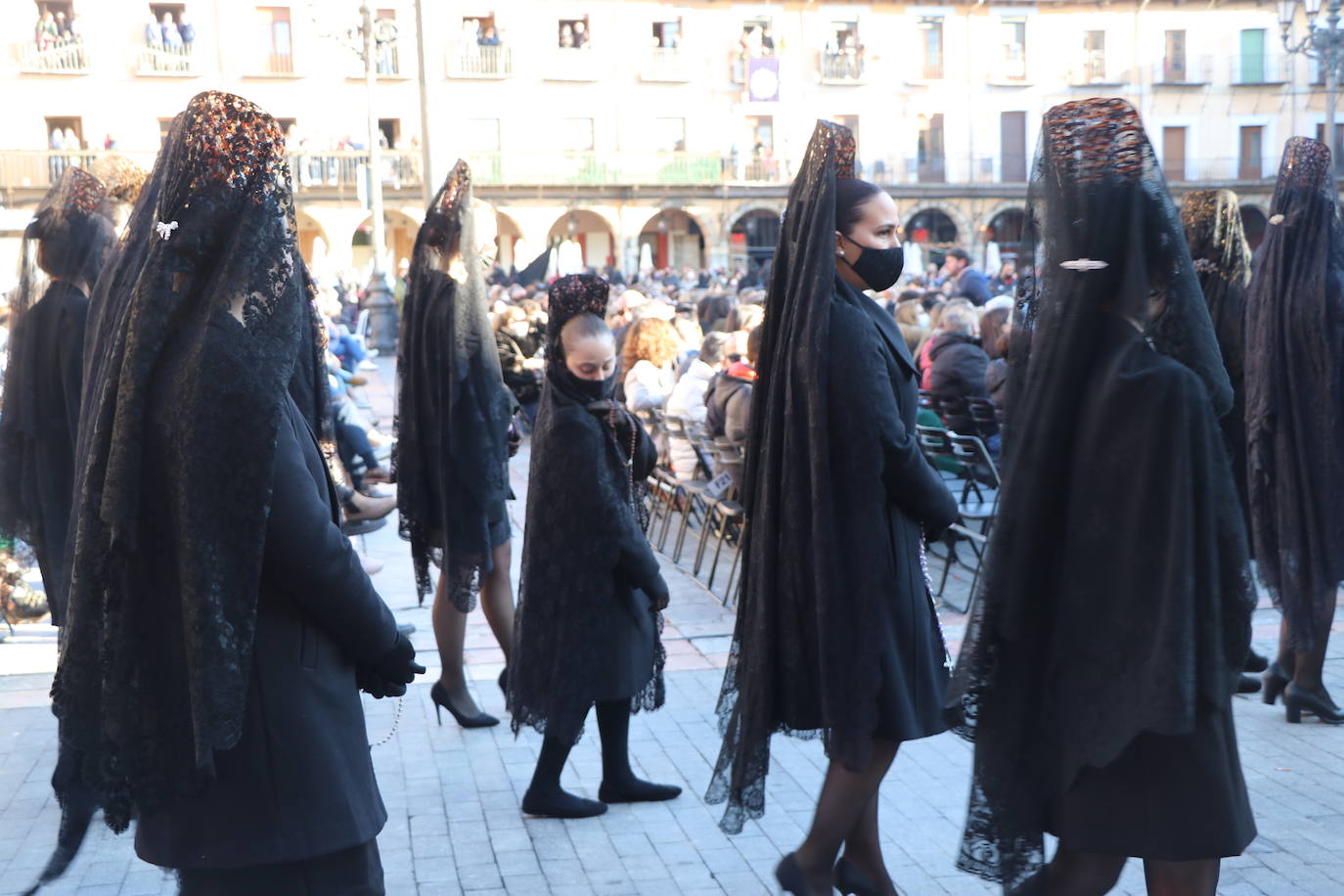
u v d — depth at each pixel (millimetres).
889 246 3365
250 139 2383
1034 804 2635
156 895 3744
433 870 3939
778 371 3332
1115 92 45844
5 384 4836
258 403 2295
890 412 3184
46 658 6199
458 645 5211
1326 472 4855
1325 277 4793
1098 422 2506
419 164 40688
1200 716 2455
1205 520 2438
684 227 45906
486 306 5051
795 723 3283
